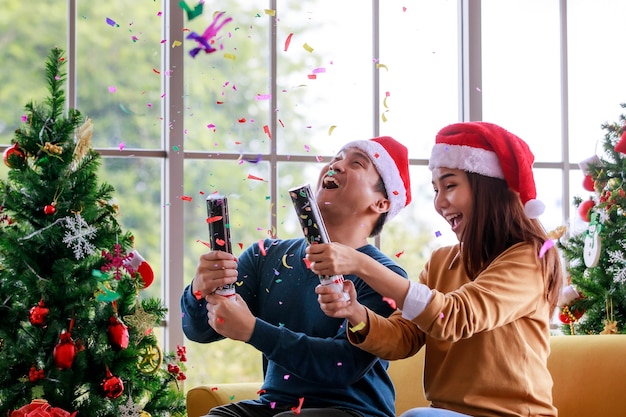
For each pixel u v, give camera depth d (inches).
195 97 186.1
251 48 185.3
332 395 81.4
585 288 120.3
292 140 185.2
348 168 89.3
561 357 95.3
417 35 150.6
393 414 85.2
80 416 95.2
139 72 187.9
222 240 77.7
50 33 203.0
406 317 74.4
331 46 163.2
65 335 93.1
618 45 152.0
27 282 95.4
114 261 97.1
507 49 148.1
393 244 170.7
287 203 152.1
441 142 85.2
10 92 198.4
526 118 147.2
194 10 77.1
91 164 100.9
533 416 77.1
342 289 75.7
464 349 79.0
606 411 90.0
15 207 97.3
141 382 100.3
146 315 99.3
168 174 125.8
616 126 126.2
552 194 145.0
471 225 82.4
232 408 83.5
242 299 82.9
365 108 154.7
